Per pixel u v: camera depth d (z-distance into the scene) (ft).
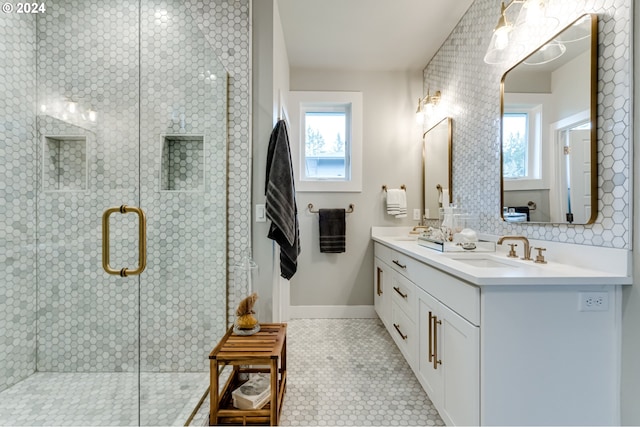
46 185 5.67
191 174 5.74
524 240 4.83
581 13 4.13
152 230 5.55
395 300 6.97
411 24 7.45
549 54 4.64
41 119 5.65
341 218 9.34
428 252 5.59
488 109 6.24
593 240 3.93
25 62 5.63
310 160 9.93
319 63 9.28
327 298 9.61
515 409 3.46
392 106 9.65
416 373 5.50
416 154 9.65
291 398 5.24
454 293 4.07
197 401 4.88
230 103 5.91
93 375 5.55
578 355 3.50
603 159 3.80
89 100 5.68
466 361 3.74
